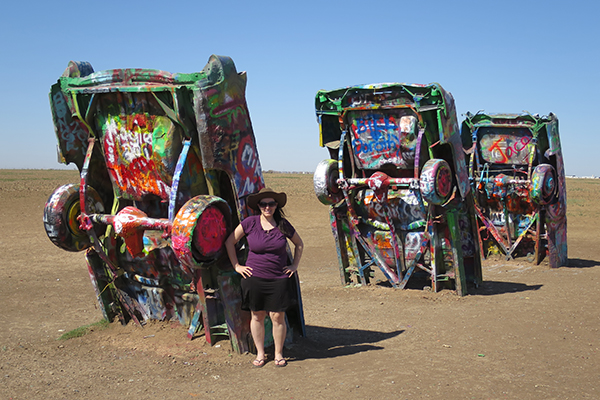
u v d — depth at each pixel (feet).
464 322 21.90
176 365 16.15
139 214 17.40
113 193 20.40
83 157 19.79
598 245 47.93
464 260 30.27
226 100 16.30
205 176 17.12
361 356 17.37
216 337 17.71
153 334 18.93
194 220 15.08
